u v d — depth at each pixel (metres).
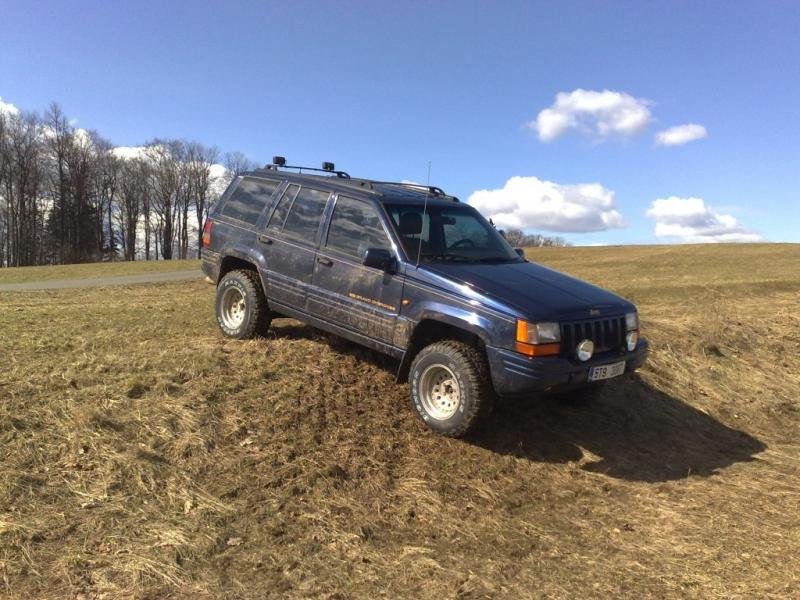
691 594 3.44
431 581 3.40
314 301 5.97
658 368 7.88
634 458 5.58
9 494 3.66
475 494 4.52
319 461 4.55
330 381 5.75
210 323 7.98
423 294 5.11
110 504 3.74
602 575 3.61
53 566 3.18
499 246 6.20
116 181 75.94
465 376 4.80
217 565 3.35
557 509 4.48
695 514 4.54
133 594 3.04
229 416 4.93
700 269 27.64
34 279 25.38
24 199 67.69
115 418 4.61
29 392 4.90
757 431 6.86
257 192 6.99
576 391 6.04
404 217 5.68
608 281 19.53
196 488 4.03
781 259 32.41
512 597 3.31
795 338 10.21
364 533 3.83
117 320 8.34
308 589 3.21
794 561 3.87
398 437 5.08
